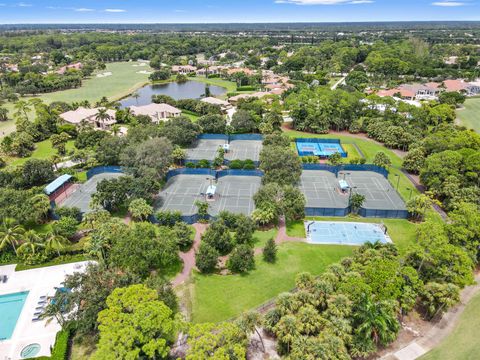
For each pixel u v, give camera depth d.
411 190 83.06
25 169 81.31
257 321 40.12
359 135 124.06
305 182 87.19
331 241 63.34
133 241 51.16
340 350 36.03
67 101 173.62
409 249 51.09
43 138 118.56
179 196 79.56
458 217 55.34
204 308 47.56
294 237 64.56
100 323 39.97
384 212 70.69
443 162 76.94
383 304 40.50
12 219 61.62
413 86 183.75
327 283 43.91
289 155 82.62
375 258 48.97
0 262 57.00
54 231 57.22
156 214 66.94
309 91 155.50
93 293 41.47
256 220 65.06
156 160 81.88
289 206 68.69
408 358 40.25
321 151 107.38
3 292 50.53
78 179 88.62
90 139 108.25
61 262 56.38
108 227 56.91
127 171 80.56
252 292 50.75
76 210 68.25
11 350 41.47
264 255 58.00
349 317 41.03
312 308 40.91
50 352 41.09
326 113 127.38
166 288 45.91
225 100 174.50
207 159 101.06
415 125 119.81
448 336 43.31
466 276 46.12
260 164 87.50
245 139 119.00
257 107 142.88
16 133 112.38
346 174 91.81
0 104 164.50
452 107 148.75
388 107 140.50
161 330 36.25
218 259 56.16
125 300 38.06
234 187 84.19
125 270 47.44
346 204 76.25
